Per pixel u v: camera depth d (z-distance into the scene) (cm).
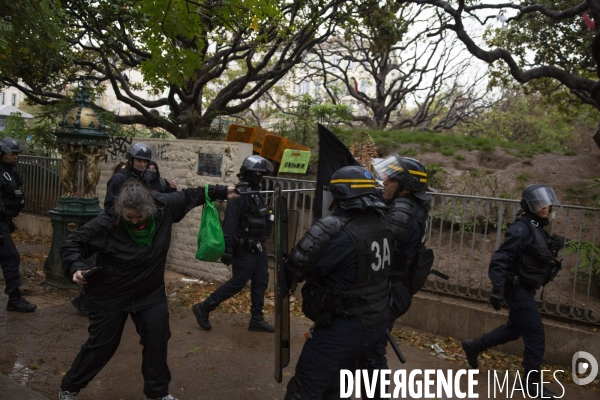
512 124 2869
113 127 1264
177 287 743
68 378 357
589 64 1452
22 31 655
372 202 318
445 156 1152
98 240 344
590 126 2416
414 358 529
